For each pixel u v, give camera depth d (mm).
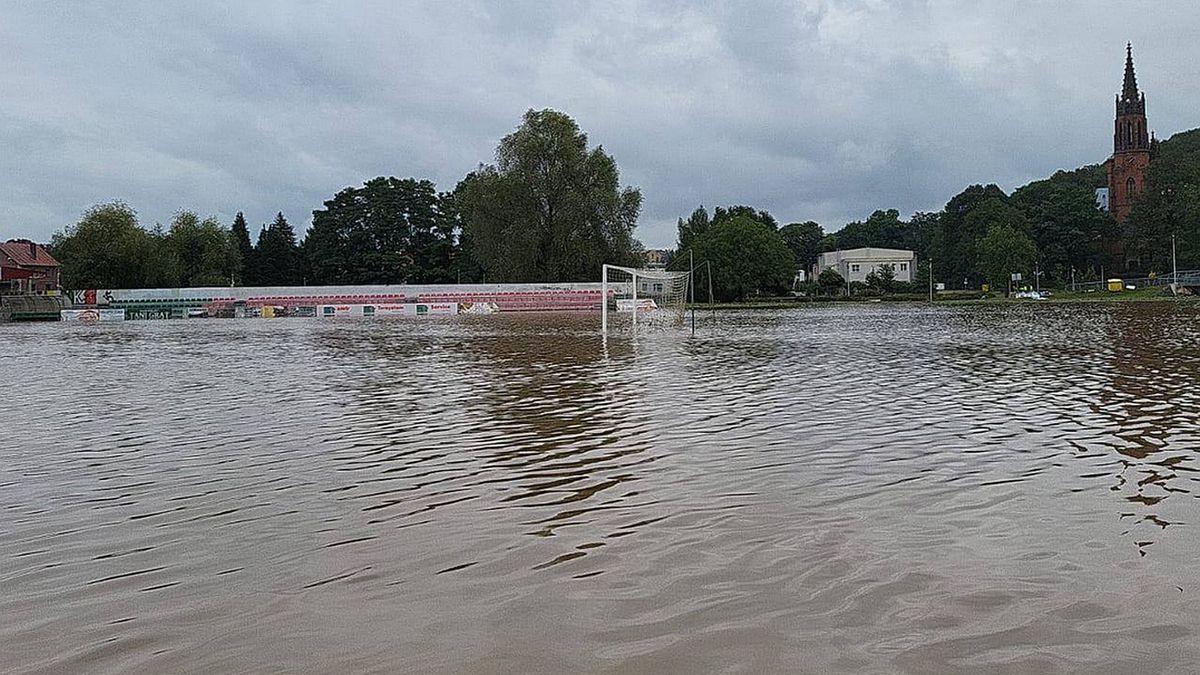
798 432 11156
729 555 6156
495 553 6320
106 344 34562
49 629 5086
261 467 9516
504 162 74438
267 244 109500
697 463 9320
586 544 6488
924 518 7004
